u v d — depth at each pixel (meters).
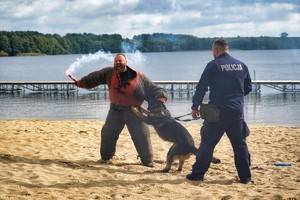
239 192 5.62
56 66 140.25
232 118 6.02
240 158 6.18
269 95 41.25
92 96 42.62
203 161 6.26
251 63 140.62
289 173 7.09
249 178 6.27
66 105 34.66
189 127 14.96
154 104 7.03
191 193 5.58
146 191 5.69
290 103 33.84
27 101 38.69
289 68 103.75
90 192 5.59
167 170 6.98
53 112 29.69
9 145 9.36
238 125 6.07
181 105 33.34
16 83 48.47
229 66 6.02
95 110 30.59
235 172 7.08
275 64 130.62
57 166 7.17
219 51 6.18
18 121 16.77
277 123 22.12
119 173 6.77
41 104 35.78
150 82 7.32
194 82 42.84
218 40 6.19
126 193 5.53
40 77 87.19
